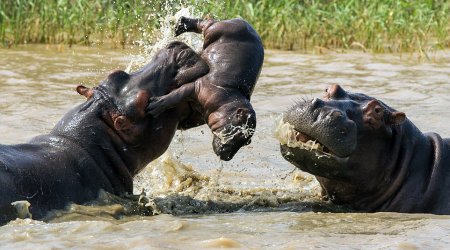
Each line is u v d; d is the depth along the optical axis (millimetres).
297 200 19953
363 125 18531
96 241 14867
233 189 21000
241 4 43969
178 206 18828
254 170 23375
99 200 17750
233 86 17750
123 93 18328
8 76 33750
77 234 15430
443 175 19031
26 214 16531
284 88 32844
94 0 44562
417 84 34062
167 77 18266
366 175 18766
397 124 18938
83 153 17953
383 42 44688
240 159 24391
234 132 17500
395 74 36438
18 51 40438
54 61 37688
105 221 16562
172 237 15250
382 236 15617
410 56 41656
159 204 18656
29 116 27312
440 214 18719
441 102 30703
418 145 19359
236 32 18125
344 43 43812
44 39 43656
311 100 18016
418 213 18656
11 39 43469
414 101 30922
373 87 33438
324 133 17703
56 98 30047
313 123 17750
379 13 44250
